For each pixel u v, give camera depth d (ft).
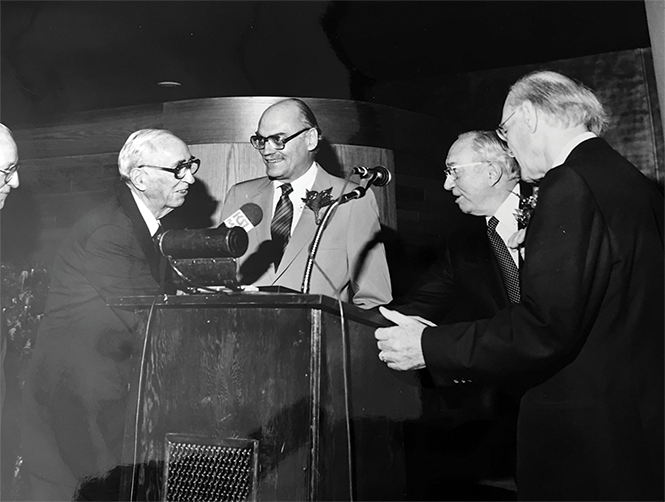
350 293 8.03
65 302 6.07
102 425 5.92
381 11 13.08
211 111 8.70
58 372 6.01
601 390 4.52
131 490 4.29
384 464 4.96
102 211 6.31
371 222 7.97
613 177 4.75
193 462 4.19
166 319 4.42
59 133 10.00
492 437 9.33
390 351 4.98
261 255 7.97
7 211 9.78
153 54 15.17
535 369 4.61
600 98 13.10
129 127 9.55
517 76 13.97
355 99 15.03
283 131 7.86
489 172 7.17
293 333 4.09
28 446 6.04
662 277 4.64
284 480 3.98
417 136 9.71
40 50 14.69
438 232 10.09
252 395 4.13
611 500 4.34
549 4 12.30
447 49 14.01
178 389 4.31
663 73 7.22
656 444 4.43
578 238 4.52
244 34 14.35
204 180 8.63
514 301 7.02
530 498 4.69
